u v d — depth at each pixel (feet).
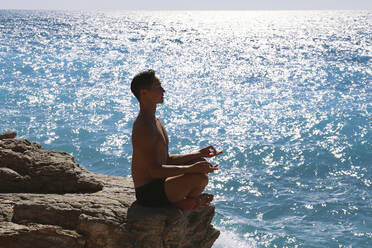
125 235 10.18
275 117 87.97
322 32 378.32
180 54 214.90
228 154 65.82
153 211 10.71
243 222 43.73
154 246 10.36
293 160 63.16
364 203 48.65
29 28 359.25
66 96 102.58
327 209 47.11
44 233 10.43
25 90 106.83
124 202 11.44
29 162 13.78
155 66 169.99
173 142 72.33
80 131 74.69
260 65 176.76
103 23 491.72
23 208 11.12
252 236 40.88
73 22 494.59
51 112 86.48
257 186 54.08
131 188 13.74
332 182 55.57
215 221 43.60
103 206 11.04
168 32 369.91
